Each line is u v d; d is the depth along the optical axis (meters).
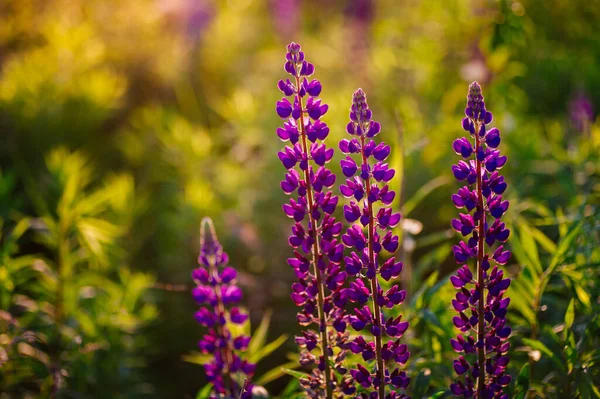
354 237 1.79
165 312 3.14
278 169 3.42
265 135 3.66
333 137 3.18
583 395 1.95
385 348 1.81
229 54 5.03
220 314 1.96
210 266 1.96
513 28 2.54
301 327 2.98
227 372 1.96
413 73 4.02
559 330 2.09
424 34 4.19
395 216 1.78
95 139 4.01
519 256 2.07
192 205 3.22
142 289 2.82
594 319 2.00
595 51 4.21
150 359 3.08
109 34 4.79
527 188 2.88
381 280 2.11
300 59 1.78
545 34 4.12
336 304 1.82
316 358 1.84
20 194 3.40
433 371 2.06
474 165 1.79
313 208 1.80
